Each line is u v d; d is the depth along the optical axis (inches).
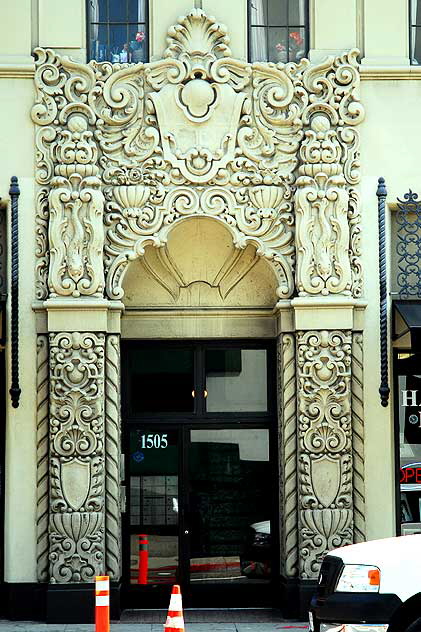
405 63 606.5
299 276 587.2
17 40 596.7
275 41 615.8
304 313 585.3
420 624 395.9
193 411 622.8
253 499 621.9
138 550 617.3
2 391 594.2
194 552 618.5
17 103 594.2
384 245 590.6
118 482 587.5
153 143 593.3
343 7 608.4
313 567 578.2
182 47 598.5
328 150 594.6
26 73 593.6
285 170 598.5
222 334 620.4
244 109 597.6
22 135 592.4
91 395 577.3
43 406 582.6
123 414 619.5
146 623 572.4
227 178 596.1
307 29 616.7
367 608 399.9
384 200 593.3
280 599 604.7
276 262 595.8
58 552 572.1
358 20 611.5
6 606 582.6
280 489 605.0
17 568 578.2
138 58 611.5
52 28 598.5
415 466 603.5
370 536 587.5
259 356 625.9
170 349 624.7
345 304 582.9
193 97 593.0
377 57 605.9
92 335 578.2
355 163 597.9
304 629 552.7
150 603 615.5
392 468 595.2
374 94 604.4
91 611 569.9
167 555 617.9
